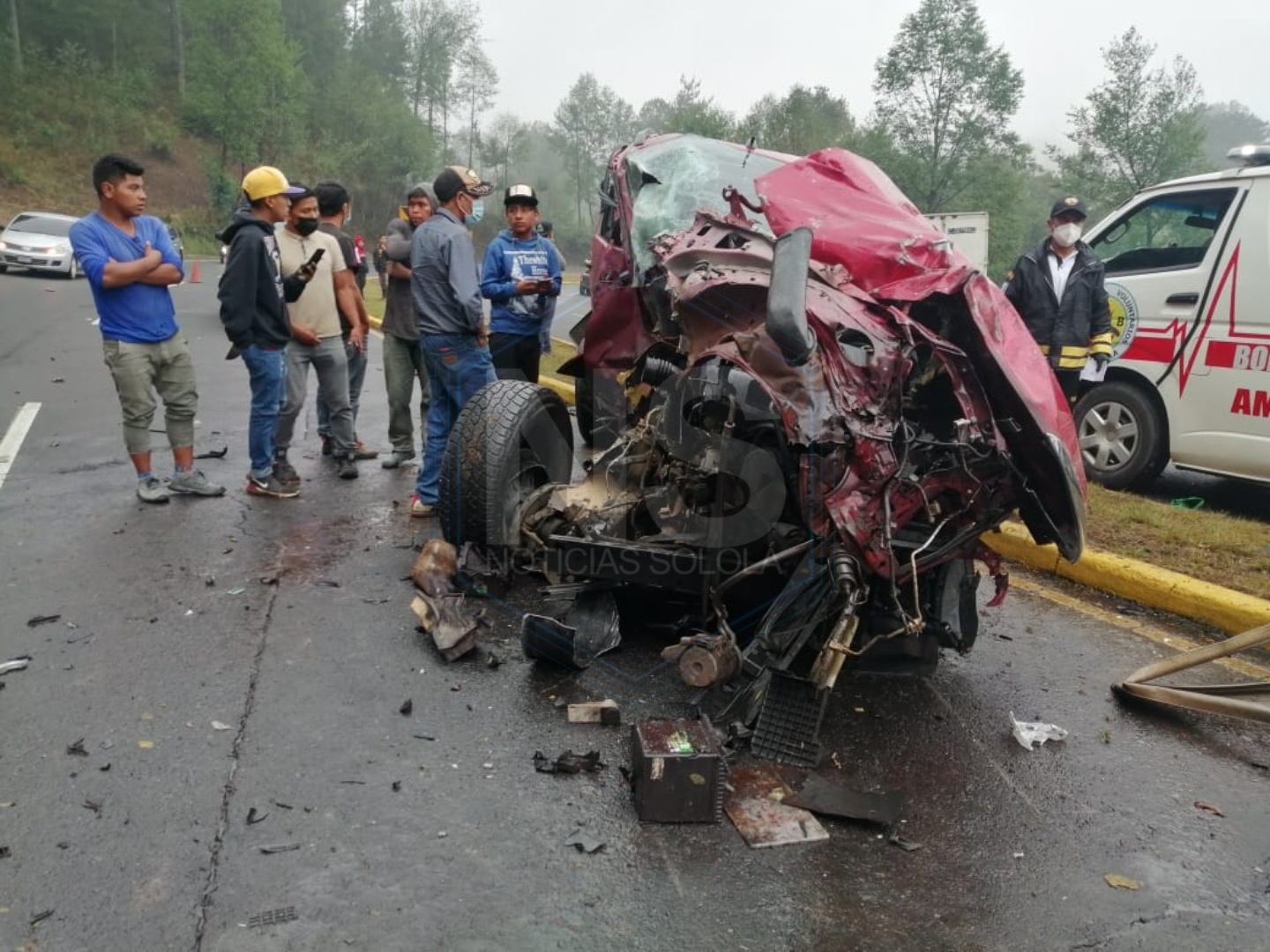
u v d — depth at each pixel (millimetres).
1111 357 7016
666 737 3072
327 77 82250
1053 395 3717
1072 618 4922
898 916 2643
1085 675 4250
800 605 3510
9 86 54531
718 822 3012
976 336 3709
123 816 2865
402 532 5566
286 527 5578
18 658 3836
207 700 3576
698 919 2584
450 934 2475
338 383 6551
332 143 72812
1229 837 3084
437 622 4039
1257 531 6074
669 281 4086
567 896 2637
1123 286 7195
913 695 3965
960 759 3471
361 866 2707
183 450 6055
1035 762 3473
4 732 3293
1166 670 3969
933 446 3508
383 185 75562
